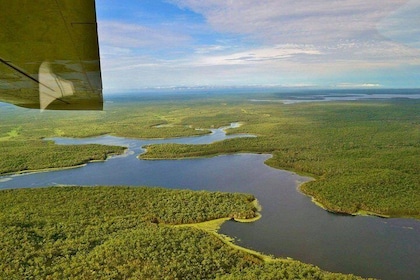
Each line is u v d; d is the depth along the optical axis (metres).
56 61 2.43
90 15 1.93
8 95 3.33
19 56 2.31
